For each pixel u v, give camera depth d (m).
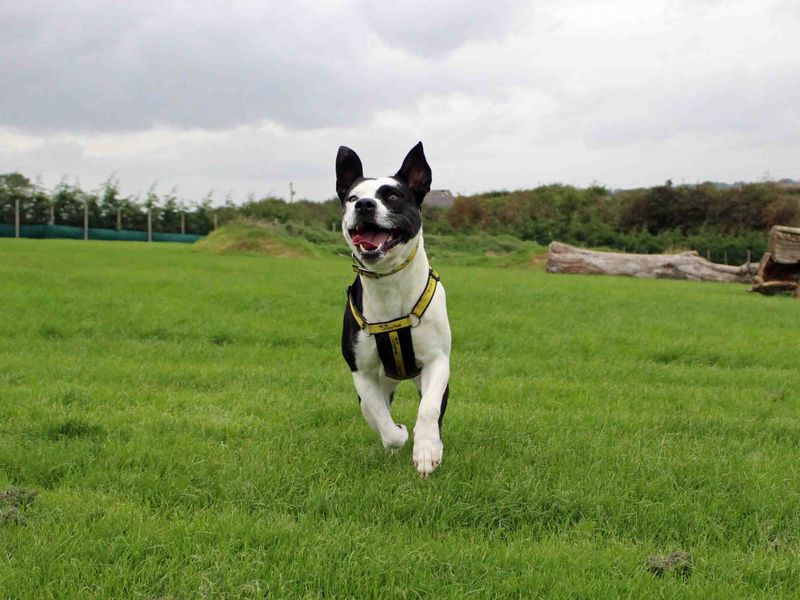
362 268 1.65
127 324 3.72
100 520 1.32
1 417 2.05
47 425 1.93
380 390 1.78
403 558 1.20
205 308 4.28
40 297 4.37
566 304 4.98
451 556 1.23
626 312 4.70
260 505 1.45
